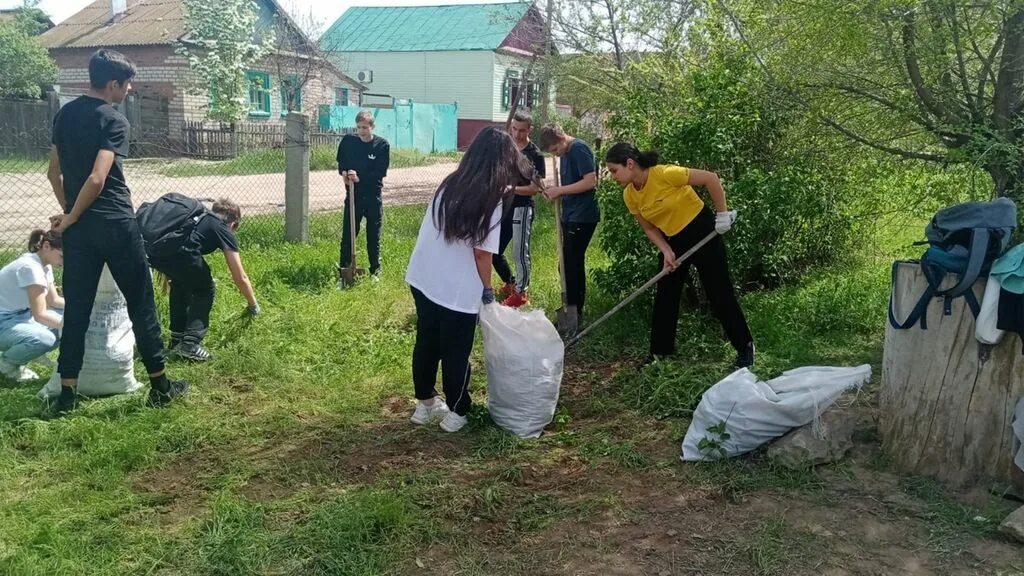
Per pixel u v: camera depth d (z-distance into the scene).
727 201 5.80
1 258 7.27
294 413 4.37
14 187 13.44
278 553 2.94
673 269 4.78
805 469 3.47
